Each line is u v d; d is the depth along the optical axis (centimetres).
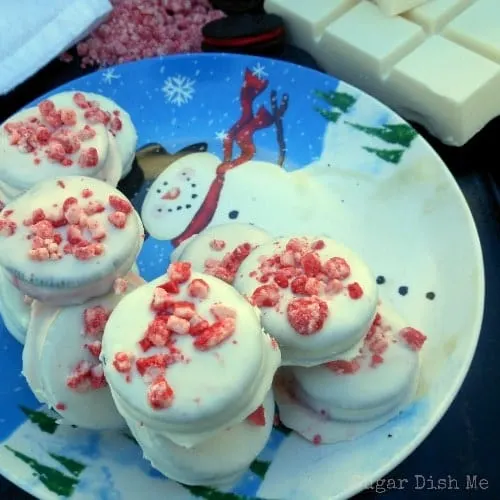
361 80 38
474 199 35
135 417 23
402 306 30
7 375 28
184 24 41
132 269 29
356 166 34
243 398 23
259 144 35
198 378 22
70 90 36
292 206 33
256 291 25
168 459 24
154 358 23
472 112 35
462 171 36
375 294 26
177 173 35
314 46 39
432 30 37
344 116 35
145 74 37
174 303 24
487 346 31
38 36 37
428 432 26
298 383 26
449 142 36
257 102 36
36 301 27
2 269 27
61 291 26
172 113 36
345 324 25
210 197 34
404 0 37
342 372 26
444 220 31
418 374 27
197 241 31
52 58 38
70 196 27
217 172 35
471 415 29
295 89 36
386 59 36
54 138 31
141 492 25
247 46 38
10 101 39
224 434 25
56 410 26
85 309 26
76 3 38
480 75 35
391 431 26
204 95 37
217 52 38
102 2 38
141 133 36
